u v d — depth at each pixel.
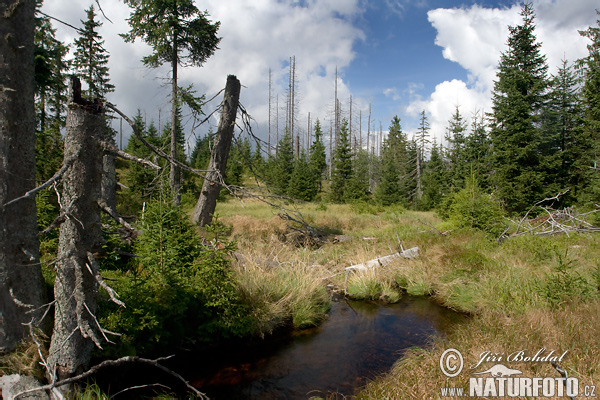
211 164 11.80
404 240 13.71
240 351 6.11
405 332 6.92
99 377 4.40
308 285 8.31
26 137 3.77
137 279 5.33
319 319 7.62
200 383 5.05
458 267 9.88
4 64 3.56
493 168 24.08
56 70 13.65
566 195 22.50
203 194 11.80
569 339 4.88
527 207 21.97
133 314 4.75
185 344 5.89
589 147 22.59
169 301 5.25
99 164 3.59
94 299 3.76
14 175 3.67
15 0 3.57
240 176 28.78
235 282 6.55
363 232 16.73
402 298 9.12
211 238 6.94
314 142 52.38
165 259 5.80
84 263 3.57
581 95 23.08
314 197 35.78
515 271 8.93
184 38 18.05
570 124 25.86
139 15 17.14
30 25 3.74
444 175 36.81
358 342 6.49
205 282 6.06
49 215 6.37
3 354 3.70
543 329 5.27
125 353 4.50
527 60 25.39
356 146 63.72
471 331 5.86
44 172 11.01
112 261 6.41
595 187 16.00
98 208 3.66
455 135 39.84
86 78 17.52
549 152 24.78
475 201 13.98
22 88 3.70
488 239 12.47
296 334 6.88
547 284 7.20
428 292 9.35
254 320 6.62
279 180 35.56
